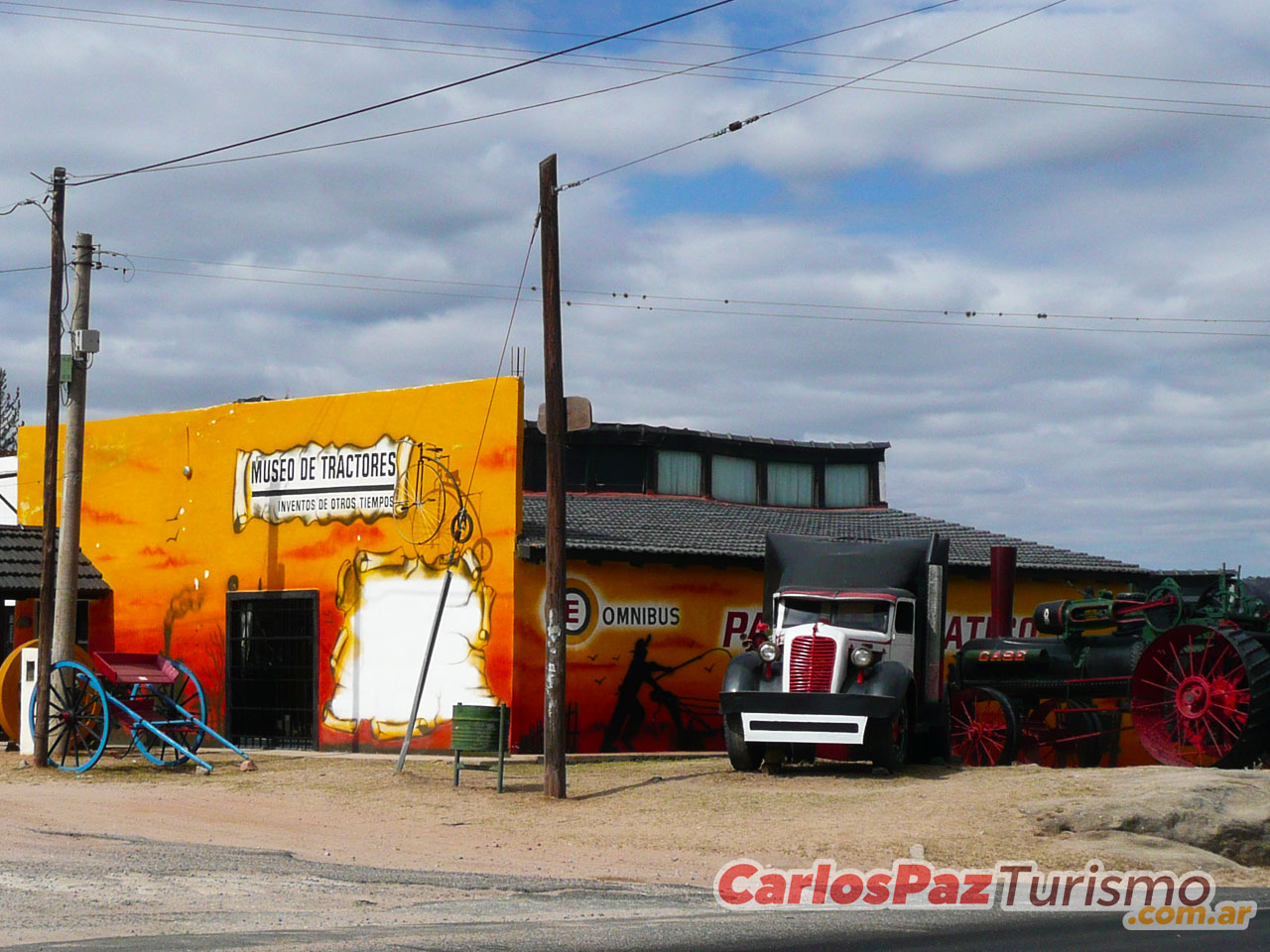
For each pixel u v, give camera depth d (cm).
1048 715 2322
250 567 2538
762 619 2258
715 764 2122
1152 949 934
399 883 1198
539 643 2269
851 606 1991
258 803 1767
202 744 2539
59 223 2238
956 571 2772
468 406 2309
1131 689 2038
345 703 2392
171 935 934
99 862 1280
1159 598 2203
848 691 1897
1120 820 1465
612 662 2345
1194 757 2011
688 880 1259
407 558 2350
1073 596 2981
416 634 2331
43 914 1016
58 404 2247
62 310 2242
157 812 1680
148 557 2675
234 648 2544
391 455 2386
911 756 2083
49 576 2203
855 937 966
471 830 1570
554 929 977
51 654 2191
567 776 1972
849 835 1447
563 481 1823
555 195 1838
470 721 1833
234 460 2575
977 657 2353
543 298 1839
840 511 3341
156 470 2683
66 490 2236
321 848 1433
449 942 912
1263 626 2073
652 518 2744
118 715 2203
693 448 3095
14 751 2397
